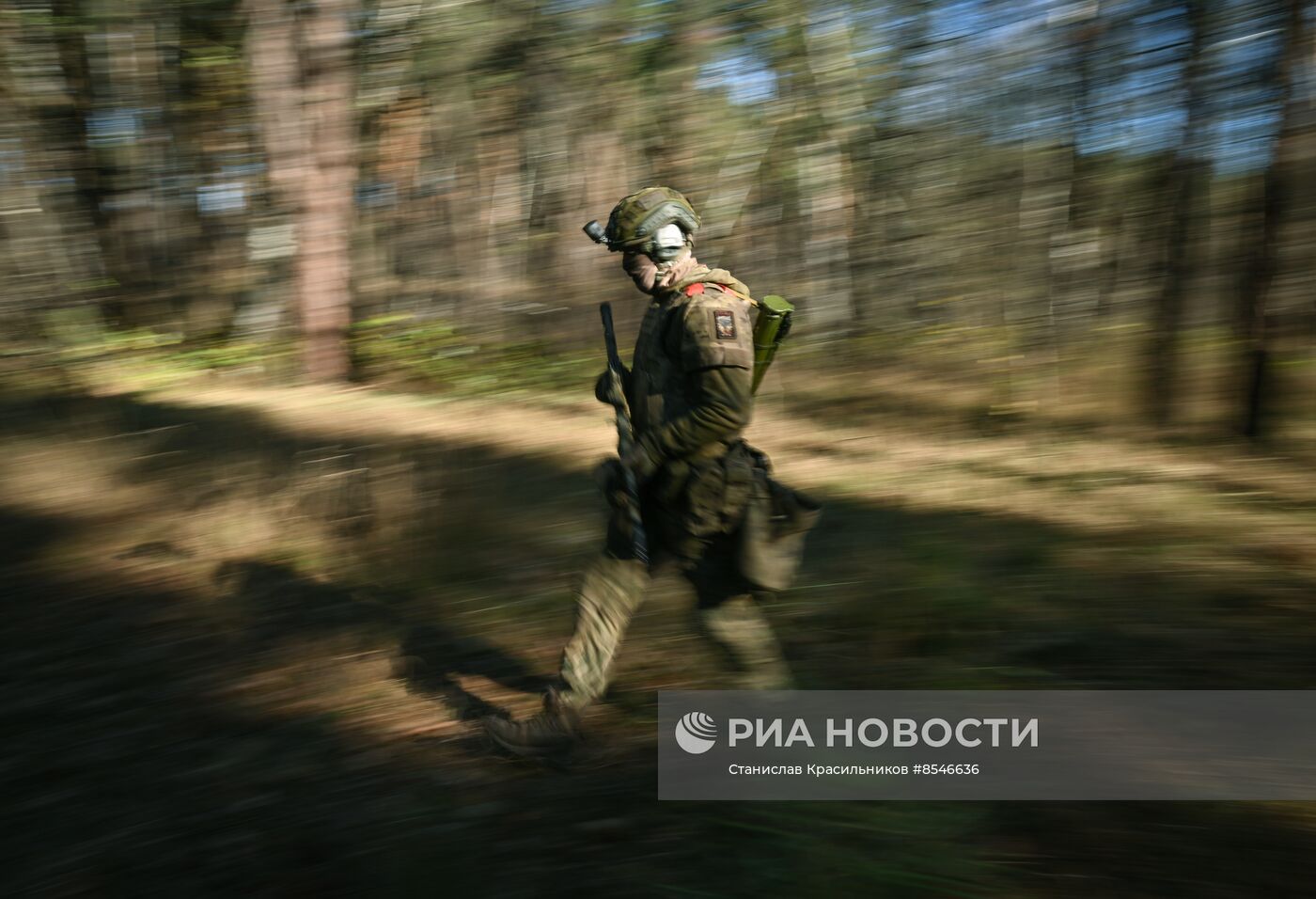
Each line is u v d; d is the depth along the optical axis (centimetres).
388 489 648
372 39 1432
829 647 430
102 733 372
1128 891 271
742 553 334
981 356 1058
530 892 279
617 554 340
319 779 341
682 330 320
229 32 1437
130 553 557
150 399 1042
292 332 1406
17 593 502
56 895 285
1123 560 526
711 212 1343
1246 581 490
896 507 649
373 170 1501
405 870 286
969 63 1046
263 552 558
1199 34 849
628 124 1419
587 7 1377
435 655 437
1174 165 885
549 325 1402
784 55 1253
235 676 417
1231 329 870
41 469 693
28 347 1183
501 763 350
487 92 1456
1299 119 809
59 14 1342
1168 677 393
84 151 1401
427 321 1445
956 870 279
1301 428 843
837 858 285
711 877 285
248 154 1433
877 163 1166
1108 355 973
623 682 405
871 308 1182
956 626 443
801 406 1073
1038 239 1009
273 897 281
